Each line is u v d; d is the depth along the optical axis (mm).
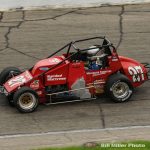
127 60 44656
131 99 43719
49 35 57531
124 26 59531
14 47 54938
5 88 42250
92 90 43125
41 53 53562
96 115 41156
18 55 53125
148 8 64312
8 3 63906
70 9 64438
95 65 43125
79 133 38062
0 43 55812
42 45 55281
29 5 64250
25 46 55125
